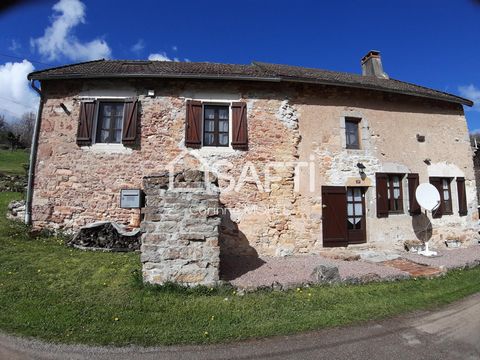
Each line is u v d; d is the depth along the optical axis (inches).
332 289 201.6
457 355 123.0
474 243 389.1
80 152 303.1
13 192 493.0
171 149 304.0
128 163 301.6
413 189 360.2
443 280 226.2
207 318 154.8
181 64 394.0
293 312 164.6
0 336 130.3
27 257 232.1
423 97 376.2
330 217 321.7
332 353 124.1
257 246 300.4
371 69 512.1
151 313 158.1
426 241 361.1
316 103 333.1
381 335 139.9
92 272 211.5
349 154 335.9
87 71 309.0
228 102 314.7
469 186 398.0
